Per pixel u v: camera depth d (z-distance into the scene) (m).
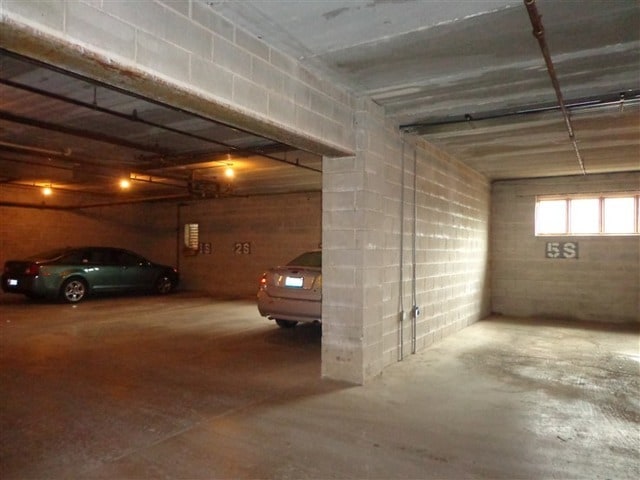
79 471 2.83
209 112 3.21
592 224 8.74
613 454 3.16
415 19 3.09
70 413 3.78
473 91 4.45
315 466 2.94
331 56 3.69
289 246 11.87
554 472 2.90
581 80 4.17
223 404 4.02
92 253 10.83
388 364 5.20
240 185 10.69
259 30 3.27
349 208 4.66
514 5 2.91
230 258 12.82
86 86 4.41
